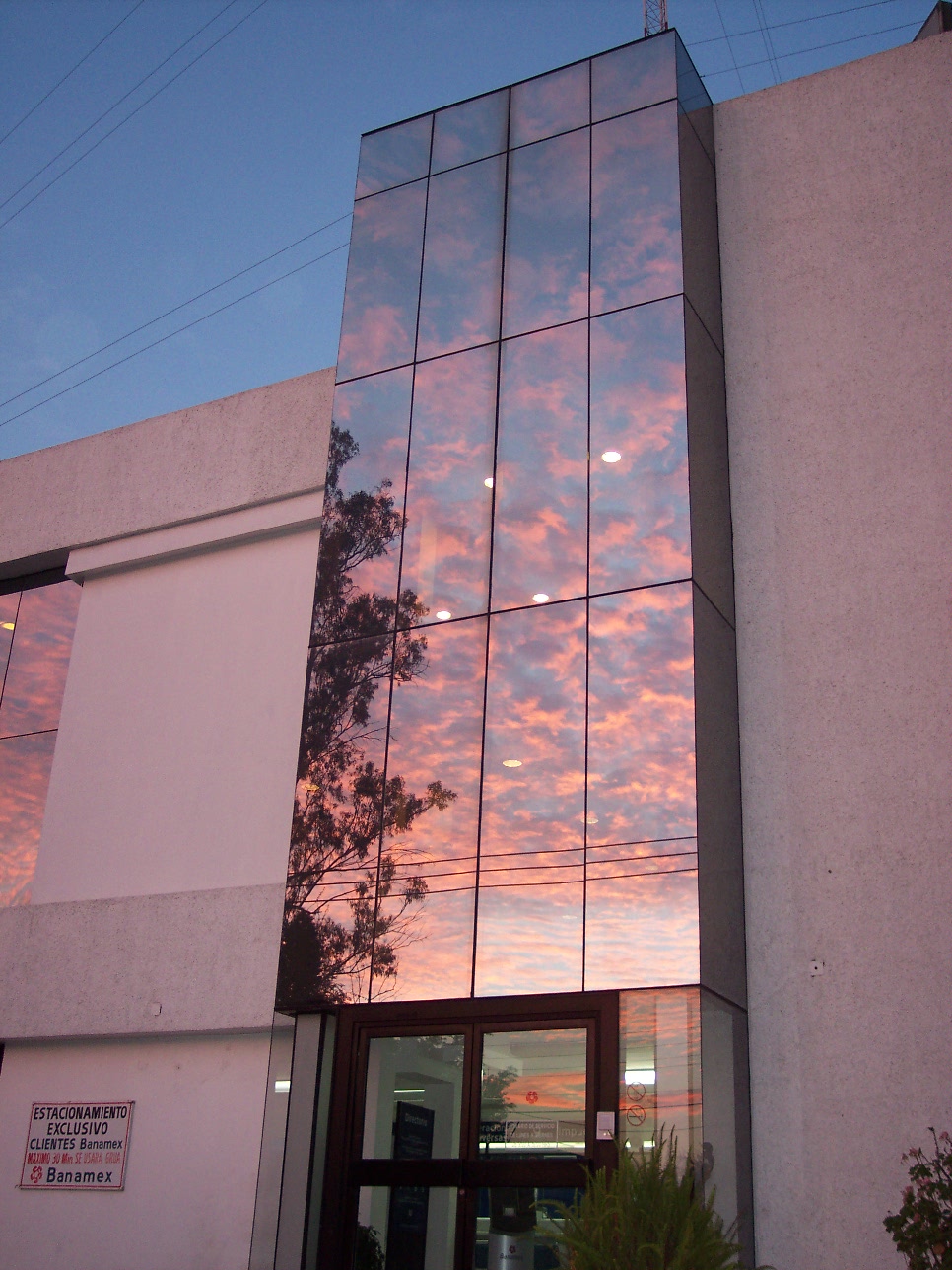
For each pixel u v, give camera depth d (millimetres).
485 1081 11734
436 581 13797
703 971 11000
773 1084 11328
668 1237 9508
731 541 13312
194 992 14938
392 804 13117
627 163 14258
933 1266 8930
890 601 12320
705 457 13086
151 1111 15109
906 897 11336
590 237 14203
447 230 15305
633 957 11289
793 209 14195
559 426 13633
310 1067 12781
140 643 17766
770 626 12812
